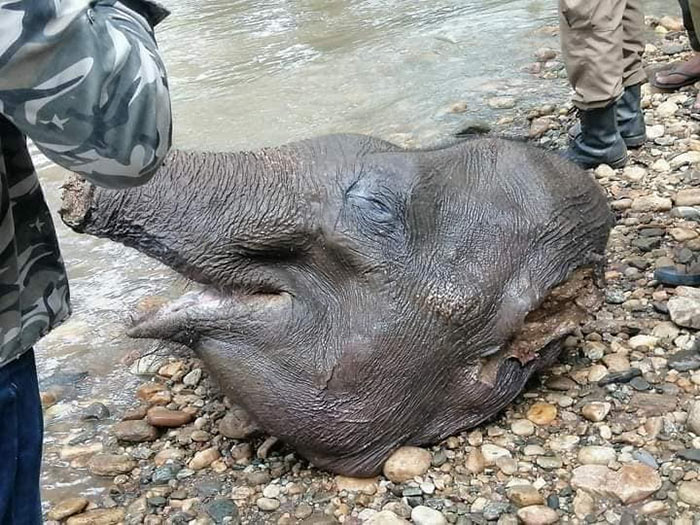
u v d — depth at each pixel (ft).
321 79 12.96
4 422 3.39
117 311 8.06
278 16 16.51
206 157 5.58
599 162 9.23
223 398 6.55
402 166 5.46
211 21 16.65
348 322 5.28
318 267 5.40
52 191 10.26
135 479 5.83
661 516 4.92
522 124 10.74
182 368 7.00
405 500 5.21
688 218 8.02
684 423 5.57
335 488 5.43
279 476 5.62
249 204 5.42
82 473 5.96
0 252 3.22
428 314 5.26
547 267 5.55
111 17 2.85
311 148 5.66
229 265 5.44
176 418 6.29
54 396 6.89
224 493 5.55
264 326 5.38
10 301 3.29
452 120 11.05
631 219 8.16
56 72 2.65
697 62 10.77
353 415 5.30
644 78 9.41
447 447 5.57
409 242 5.29
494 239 5.46
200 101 12.66
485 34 14.07
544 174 5.73
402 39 14.28
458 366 5.43
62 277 3.56
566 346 6.41
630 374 6.03
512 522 4.97
